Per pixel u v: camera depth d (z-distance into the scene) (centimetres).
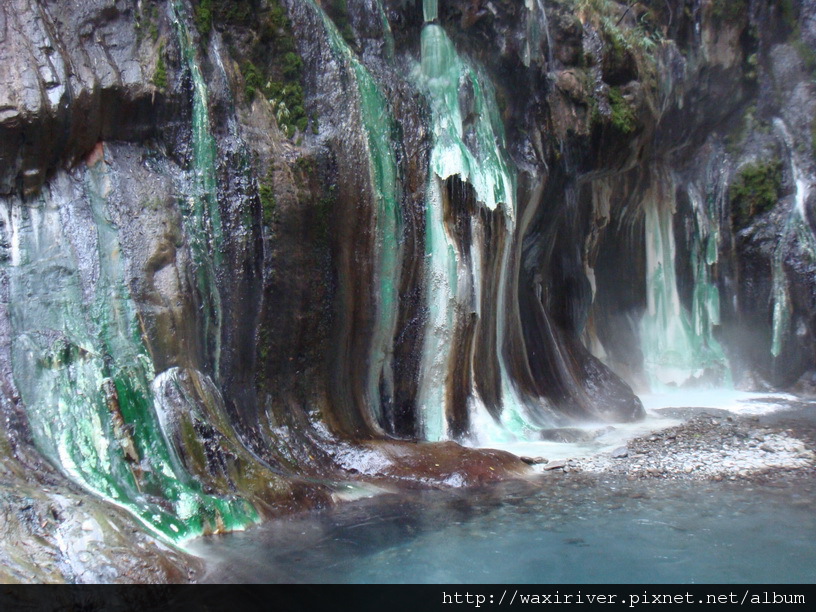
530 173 1369
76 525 628
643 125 1642
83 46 870
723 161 2014
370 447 978
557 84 1468
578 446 1148
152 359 827
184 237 891
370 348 1099
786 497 882
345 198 1060
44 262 816
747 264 1969
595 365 1538
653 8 1762
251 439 905
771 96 2027
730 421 1378
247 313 934
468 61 1313
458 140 1220
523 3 1377
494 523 792
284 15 1065
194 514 739
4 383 748
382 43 1212
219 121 960
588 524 790
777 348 1919
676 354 1938
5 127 799
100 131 873
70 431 751
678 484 936
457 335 1164
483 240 1214
